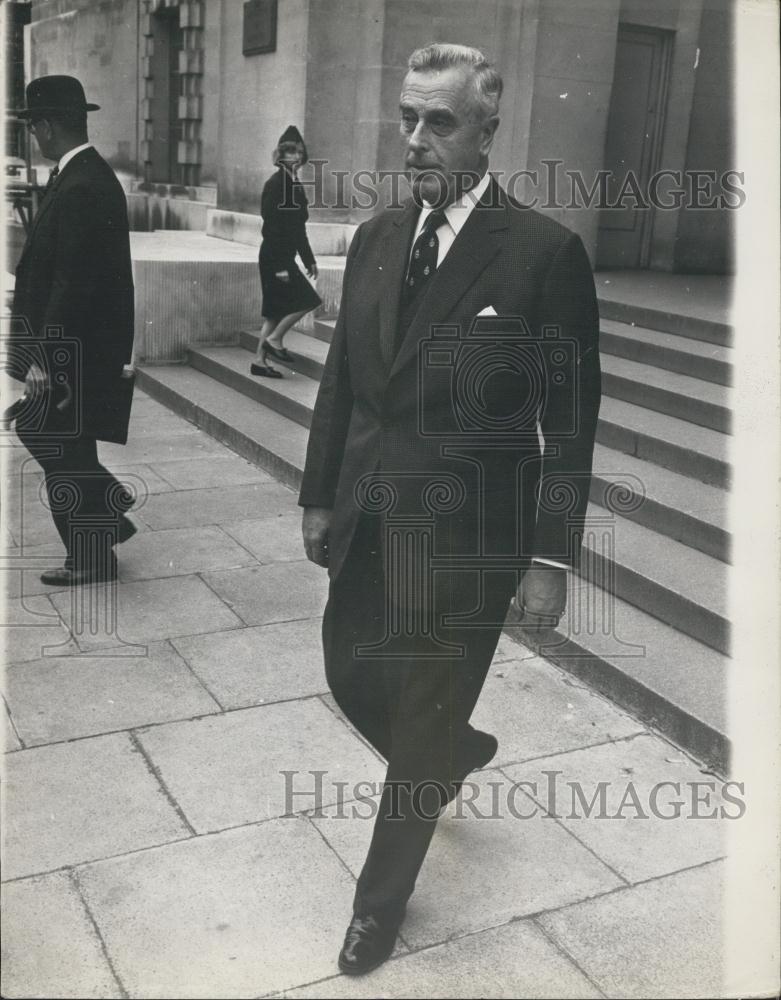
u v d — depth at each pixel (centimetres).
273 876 246
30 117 379
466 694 225
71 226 372
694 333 569
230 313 799
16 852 251
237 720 320
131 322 392
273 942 223
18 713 318
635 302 630
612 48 772
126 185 1156
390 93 792
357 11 805
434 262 220
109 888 239
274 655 364
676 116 831
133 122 1142
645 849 260
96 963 215
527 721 322
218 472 578
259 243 895
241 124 936
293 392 653
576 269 216
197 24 1040
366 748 306
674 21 811
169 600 407
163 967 215
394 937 219
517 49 755
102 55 1179
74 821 265
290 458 557
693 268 855
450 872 249
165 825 264
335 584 236
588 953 223
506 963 219
